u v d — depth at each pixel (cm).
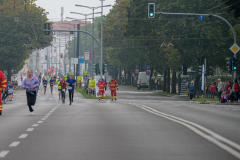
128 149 2469
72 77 7775
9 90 10150
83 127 3703
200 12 12512
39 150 2445
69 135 3144
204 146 2577
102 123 4056
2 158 2186
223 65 13138
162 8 13312
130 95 14325
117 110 6022
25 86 5056
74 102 9156
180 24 12756
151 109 6266
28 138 2984
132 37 15862
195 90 12988
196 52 12462
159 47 14462
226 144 2662
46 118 4644
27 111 5850
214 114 5312
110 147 2550
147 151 2391
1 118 4631
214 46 12481
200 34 12219
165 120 4350
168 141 2803
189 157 2191
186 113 5450
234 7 8119
